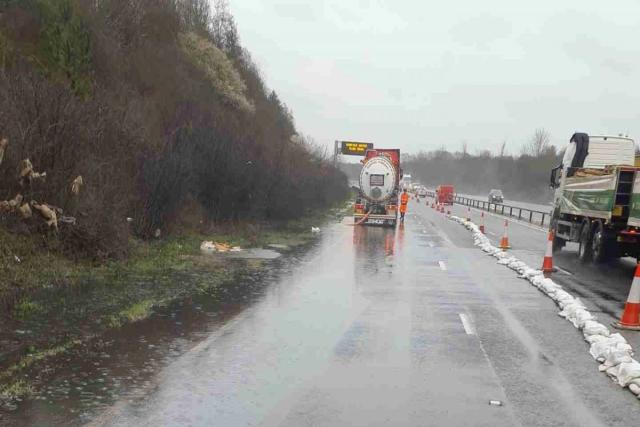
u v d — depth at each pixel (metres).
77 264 12.96
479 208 65.56
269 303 11.30
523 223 42.19
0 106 12.62
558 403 6.43
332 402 6.28
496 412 6.11
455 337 9.16
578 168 22.61
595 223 19.00
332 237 26.39
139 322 9.43
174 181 18.41
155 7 33.72
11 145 12.55
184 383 6.72
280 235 25.44
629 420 6.00
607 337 8.93
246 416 5.82
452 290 13.48
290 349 8.23
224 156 23.08
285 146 42.41
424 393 6.62
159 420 5.66
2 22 17.61
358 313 10.69
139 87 23.86
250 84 51.16
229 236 22.00
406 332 9.41
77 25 19.12
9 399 6.07
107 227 14.06
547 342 9.01
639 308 10.34
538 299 12.60
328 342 8.66
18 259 11.73
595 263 18.88
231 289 12.63
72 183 13.49
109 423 5.55
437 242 25.66
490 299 12.49
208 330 9.10
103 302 10.46
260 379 6.94
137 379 6.80
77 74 18.09
